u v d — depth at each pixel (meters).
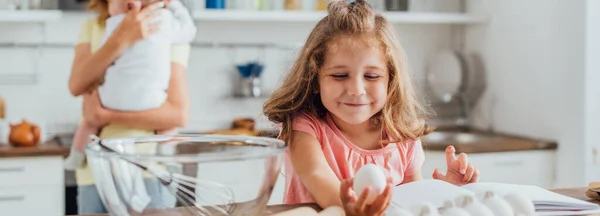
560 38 2.97
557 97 3.01
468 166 1.30
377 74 1.23
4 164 2.71
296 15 3.23
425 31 3.68
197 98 3.43
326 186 1.17
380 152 1.37
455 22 3.47
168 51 2.20
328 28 1.26
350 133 1.37
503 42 3.37
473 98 3.58
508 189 1.14
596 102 2.86
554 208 1.06
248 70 3.35
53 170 2.76
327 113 1.38
